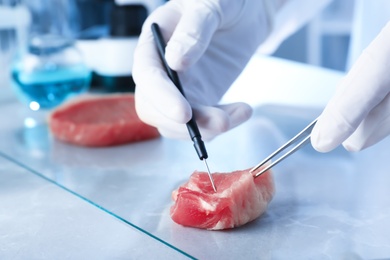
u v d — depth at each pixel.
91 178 0.92
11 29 1.77
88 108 1.23
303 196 0.81
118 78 1.56
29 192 0.86
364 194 0.81
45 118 1.36
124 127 1.11
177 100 0.76
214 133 0.81
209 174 0.73
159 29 0.92
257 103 1.38
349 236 0.67
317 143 0.71
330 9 2.38
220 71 1.02
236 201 0.69
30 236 0.69
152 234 0.68
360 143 0.73
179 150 1.07
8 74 1.70
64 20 1.81
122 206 0.78
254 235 0.68
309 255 0.62
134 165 0.99
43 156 1.05
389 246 0.64
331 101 0.71
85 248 0.65
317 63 2.44
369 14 1.52
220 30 1.01
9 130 1.25
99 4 1.79
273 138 1.10
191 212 0.69
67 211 0.78
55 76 1.37
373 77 0.68
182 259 0.62
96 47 1.62
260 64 1.81
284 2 1.27
